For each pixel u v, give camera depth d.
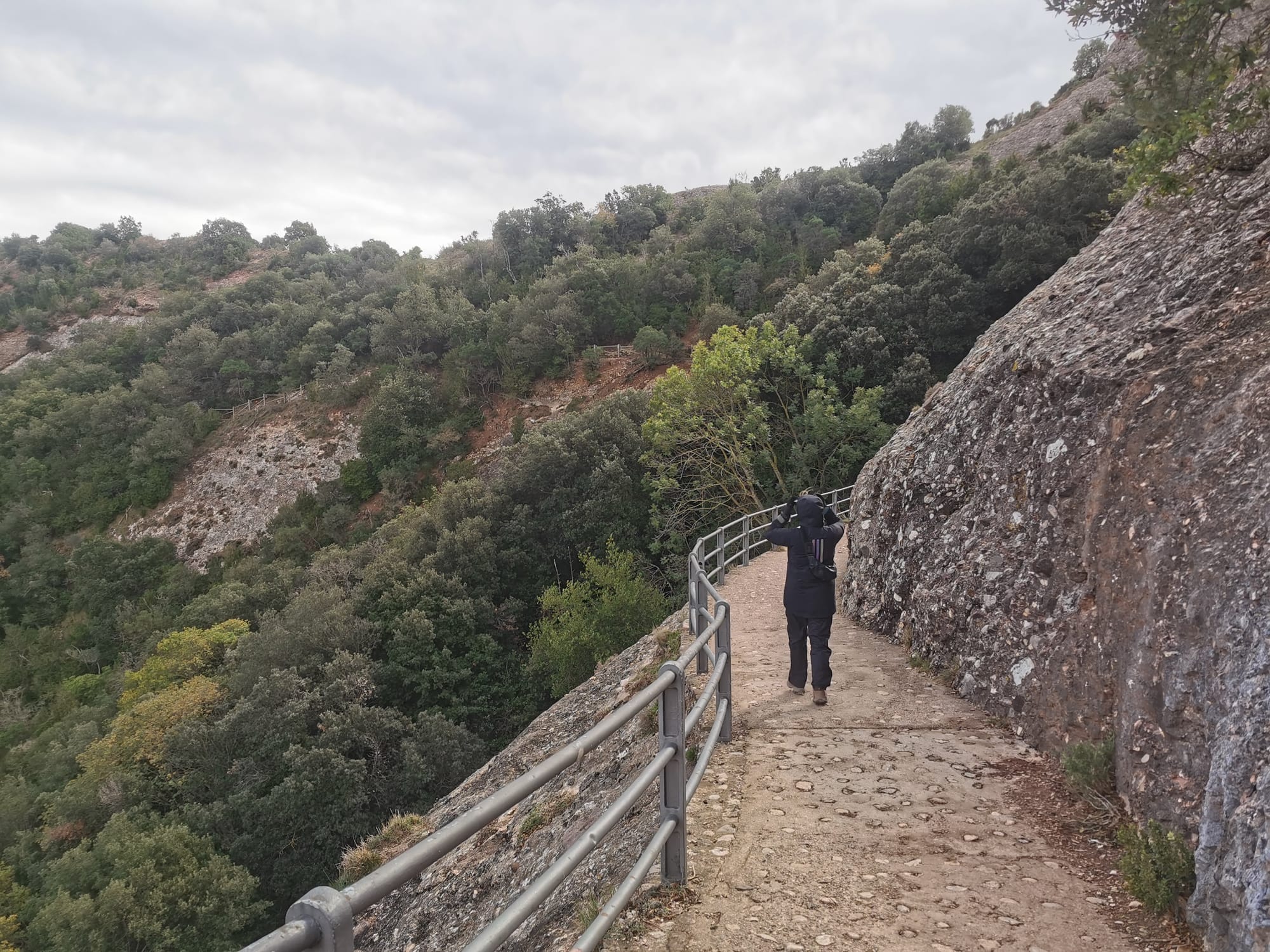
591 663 22.16
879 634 8.45
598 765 6.67
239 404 70.69
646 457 26.95
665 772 3.21
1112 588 4.38
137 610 49.28
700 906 3.15
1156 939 2.82
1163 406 4.49
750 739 5.25
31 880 23.33
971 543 6.67
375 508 51.22
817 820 3.99
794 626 6.13
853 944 2.87
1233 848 2.52
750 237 64.88
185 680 30.98
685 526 27.36
